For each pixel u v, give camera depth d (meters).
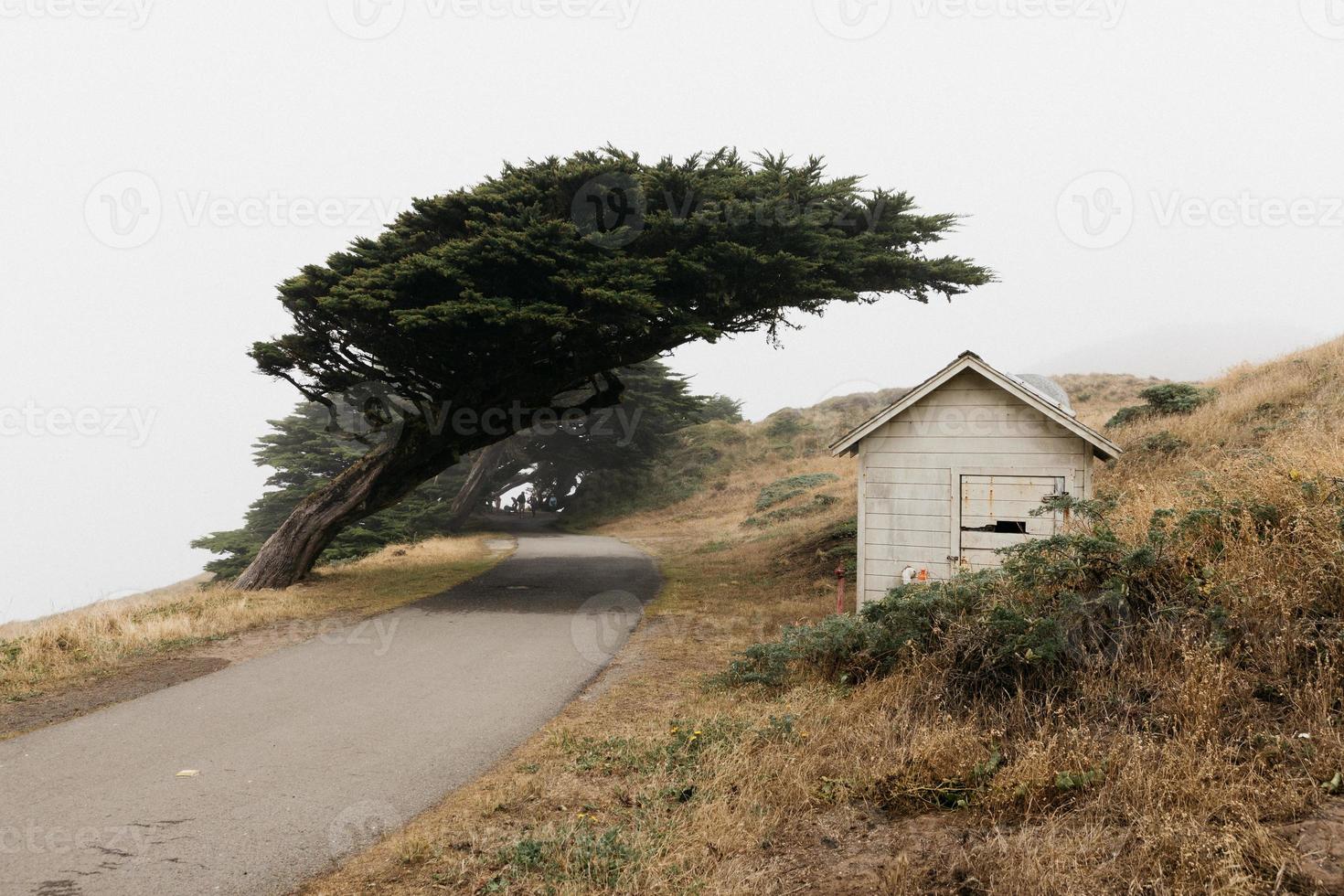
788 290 15.83
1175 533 6.71
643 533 33.66
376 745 6.83
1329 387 17.05
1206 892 3.18
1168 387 21.09
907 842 4.17
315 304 15.18
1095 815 4.02
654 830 4.72
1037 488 11.32
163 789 5.81
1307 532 5.91
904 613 7.33
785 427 48.09
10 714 7.82
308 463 34.28
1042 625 5.87
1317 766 3.98
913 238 17.05
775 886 3.89
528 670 9.54
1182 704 4.70
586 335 15.51
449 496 39.62
